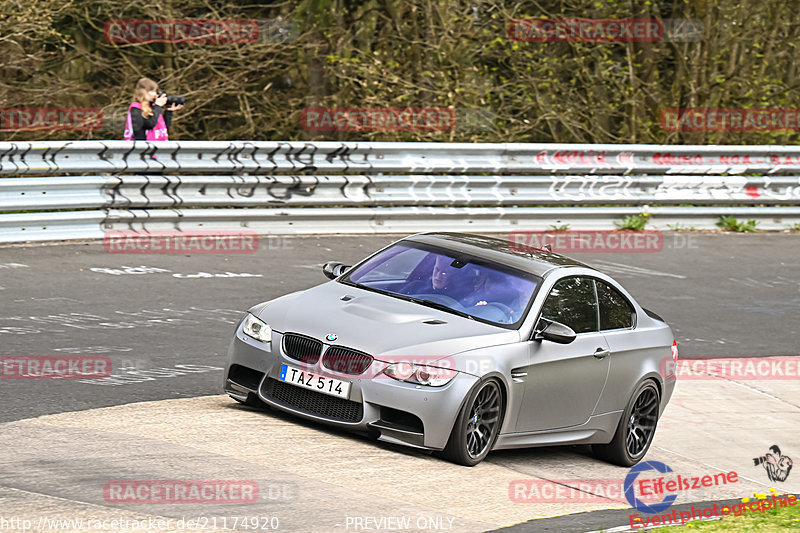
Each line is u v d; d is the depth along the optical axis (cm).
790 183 3194
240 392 1230
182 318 1706
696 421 1614
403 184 2630
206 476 993
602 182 2906
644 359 1394
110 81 3347
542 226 2811
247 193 2422
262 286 1989
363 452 1142
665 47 3681
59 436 1070
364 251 2408
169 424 1154
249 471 1024
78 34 3253
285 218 2483
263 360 1199
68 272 1927
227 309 1798
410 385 1131
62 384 1281
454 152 2709
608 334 1353
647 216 2981
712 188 3080
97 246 2167
